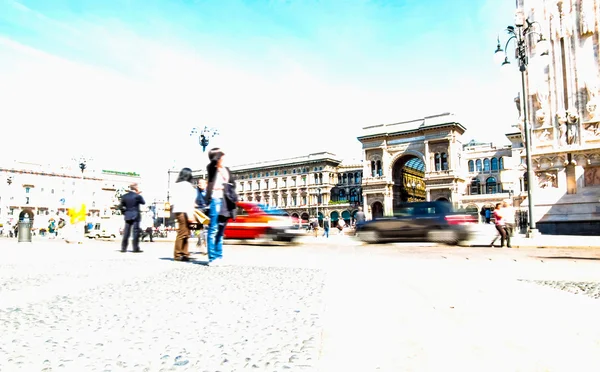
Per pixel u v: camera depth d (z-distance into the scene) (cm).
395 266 741
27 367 227
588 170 2097
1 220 8406
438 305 390
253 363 232
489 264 807
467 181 7419
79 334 293
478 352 255
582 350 260
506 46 1798
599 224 2008
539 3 2295
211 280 555
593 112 2116
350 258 939
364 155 7650
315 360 238
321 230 6006
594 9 2156
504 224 1418
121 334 292
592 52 2156
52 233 4375
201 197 991
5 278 573
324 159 8606
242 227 1666
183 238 873
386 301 407
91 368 226
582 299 425
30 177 8931
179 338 282
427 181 6850
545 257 995
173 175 7356
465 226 1541
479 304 395
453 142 6681
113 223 2830
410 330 304
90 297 431
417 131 7019
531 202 1730
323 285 506
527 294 450
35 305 391
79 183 9850
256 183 9694
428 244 1602
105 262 802
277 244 1745
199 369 224
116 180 10969
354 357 244
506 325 319
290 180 9156
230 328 307
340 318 338
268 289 479
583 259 938
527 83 2306
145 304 395
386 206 7281
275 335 288
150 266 733
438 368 228
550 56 2258
